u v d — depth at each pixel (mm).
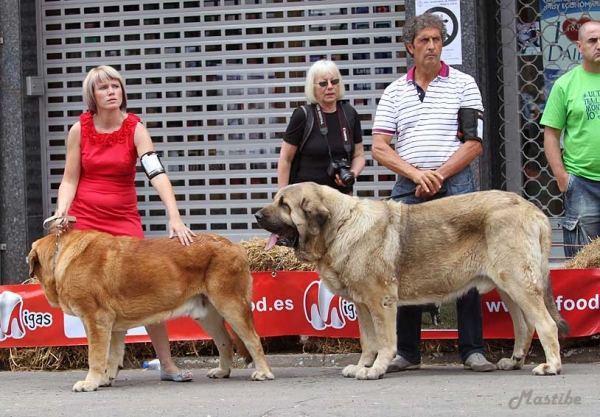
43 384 8539
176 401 7355
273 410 6898
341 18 11750
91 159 8359
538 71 11633
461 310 8531
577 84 9375
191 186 12219
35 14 12352
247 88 12023
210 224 12203
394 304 8094
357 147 9234
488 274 8023
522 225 7902
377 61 11711
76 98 12344
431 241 8078
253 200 12094
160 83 12211
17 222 12148
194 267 8016
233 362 9484
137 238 8141
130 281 7922
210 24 12047
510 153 11703
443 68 8648
